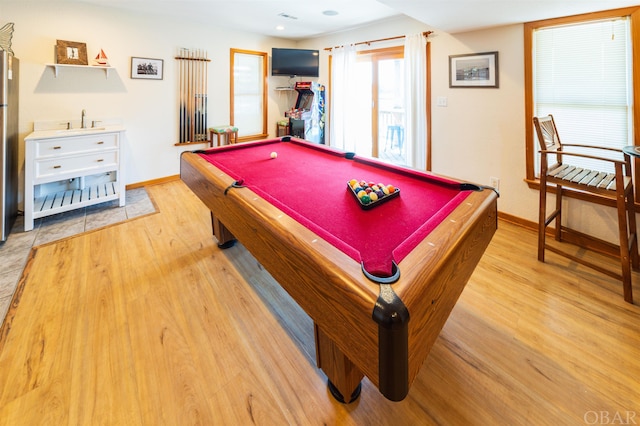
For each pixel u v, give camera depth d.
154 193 4.03
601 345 1.54
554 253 2.46
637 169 2.24
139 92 4.05
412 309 0.73
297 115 5.08
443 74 3.42
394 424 1.19
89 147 3.20
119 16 3.73
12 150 2.94
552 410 1.23
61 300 1.90
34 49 3.22
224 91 4.85
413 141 3.80
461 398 1.29
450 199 1.51
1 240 2.62
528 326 1.68
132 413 1.22
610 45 2.32
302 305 1.00
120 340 1.59
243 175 1.97
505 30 2.83
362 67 4.62
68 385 1.33
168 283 2.09
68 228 2.94
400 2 2.20
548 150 2.22
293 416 1.22
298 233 1.04
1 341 1.56
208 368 1.43
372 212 1.36
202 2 3.49
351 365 1.19
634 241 2.14
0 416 1.20
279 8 3.68
